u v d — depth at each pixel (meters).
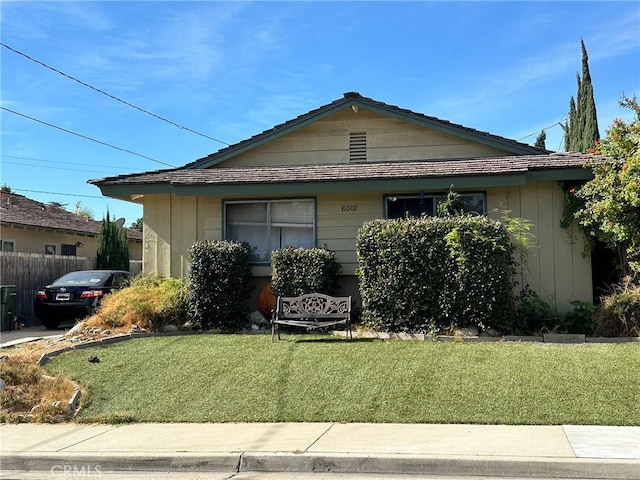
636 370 8.35
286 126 14.81
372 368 9.02
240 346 10.70
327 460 6.02
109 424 7.67
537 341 10.58
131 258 32.72
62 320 15.27
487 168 12.44
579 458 5.71
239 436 6.89
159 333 12.16
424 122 14.23
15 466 6.48
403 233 11.43
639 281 11.61
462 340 10.73
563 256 12.55
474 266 11.00
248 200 13.96
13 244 22.50
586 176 11.97
